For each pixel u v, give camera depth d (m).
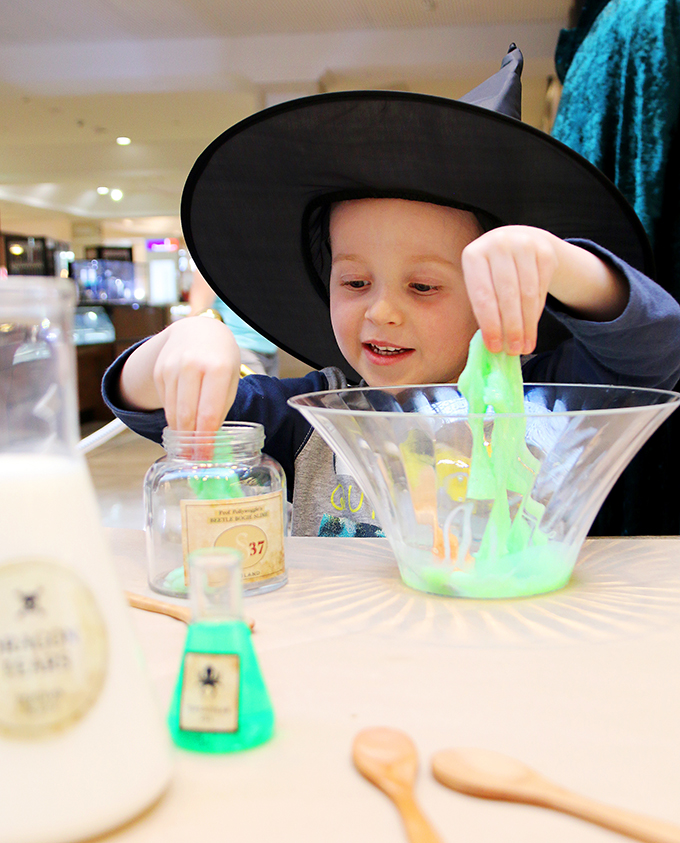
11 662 0.25
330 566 0.65
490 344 0.56
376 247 0.92
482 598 0.55
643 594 0.56
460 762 0.30
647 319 0.72
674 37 1.09
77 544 0.27
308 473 1.10
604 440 0.53
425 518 0.56
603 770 0.31
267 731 0.34
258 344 2.36
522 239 0.59
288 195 0.98
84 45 5.33
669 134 1.11
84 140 7.41
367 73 5.24
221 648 0.33
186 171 8.26
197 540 0.55
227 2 4.59
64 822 0.25
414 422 0.52
